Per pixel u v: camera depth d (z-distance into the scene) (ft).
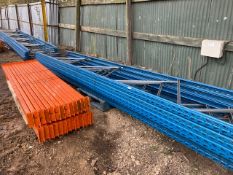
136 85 15.65
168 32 19.30
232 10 14.47
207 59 16.67
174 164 10.59
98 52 29.22
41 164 10.73
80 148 11.78
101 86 15.38
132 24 22.66
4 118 14.69
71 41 34.68
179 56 18.85
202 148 10.53
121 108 14.83
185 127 10.71
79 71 17.19
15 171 10.27
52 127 12.02
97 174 10.09
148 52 21.83
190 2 16.87
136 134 12.91
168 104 11.24
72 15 32.42
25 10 48.52
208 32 16.24
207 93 13.38
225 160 9.71
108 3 24.71
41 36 43.24
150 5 20.17
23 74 16.94
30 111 11.26
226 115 12.31
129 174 10.07
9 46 37.60
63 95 13.19
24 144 12.08
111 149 11.69
